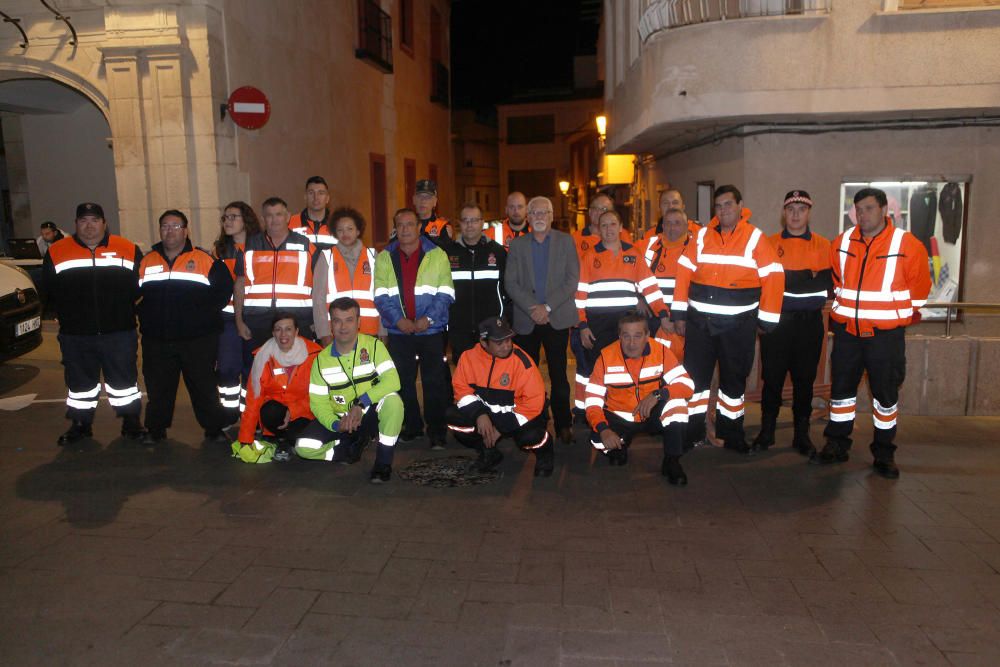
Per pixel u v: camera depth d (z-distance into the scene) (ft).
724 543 14.67
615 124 42.52
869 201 17.72
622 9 41.55
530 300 20.13
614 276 20.89
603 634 11.55
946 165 28.94
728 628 11.71
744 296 18.78
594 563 13.87
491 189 144.87
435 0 77.05
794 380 20.24
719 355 19.48
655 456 19.93
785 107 26.73
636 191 58.75
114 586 13.07
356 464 19.35
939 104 26.08
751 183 29.73
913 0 26.07
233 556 14.17
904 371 18.21
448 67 82.94
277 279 20.75
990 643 11.32
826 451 19.20
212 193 34.63
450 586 13.02
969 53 25.75
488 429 17.72
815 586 13.00
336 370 18.15
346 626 11.80
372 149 58.44
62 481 18.13
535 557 14.10
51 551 14.40
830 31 26.25
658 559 14.02
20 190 47.91
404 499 16.98
